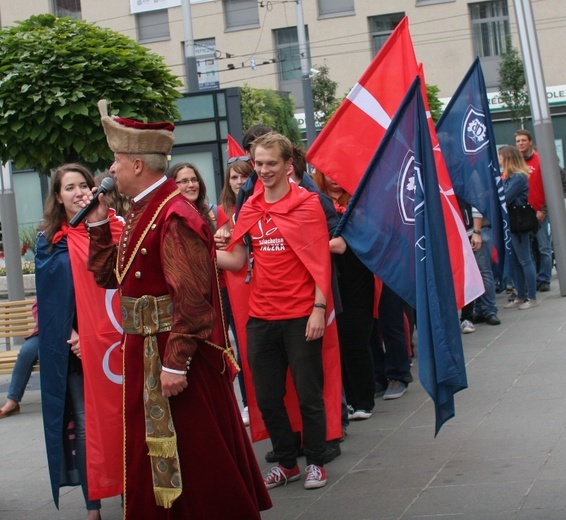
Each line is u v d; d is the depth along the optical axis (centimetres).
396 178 542
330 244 549
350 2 3431
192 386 379
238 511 382
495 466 515
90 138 775
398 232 541
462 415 634
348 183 620
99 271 414
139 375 386
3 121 768
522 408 632
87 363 461
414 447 575
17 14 3475
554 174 1159
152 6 2398
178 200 385
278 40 3509
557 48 3238
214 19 3509
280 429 529
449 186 591
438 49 3369
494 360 807
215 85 3059
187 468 378
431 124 601
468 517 441
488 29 3328
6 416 792
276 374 524
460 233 588
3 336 877
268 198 524
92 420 462
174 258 369
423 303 492
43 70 762
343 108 622
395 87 621
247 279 528
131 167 386
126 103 784
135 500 387
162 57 829
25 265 1745
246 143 643
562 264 1165
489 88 3303
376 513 464
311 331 505
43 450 670
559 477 482
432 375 489
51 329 474
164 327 380
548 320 996
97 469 461
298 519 470
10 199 1098
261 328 520
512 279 1130
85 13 3528
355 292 636
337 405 537
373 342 739
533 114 1164
